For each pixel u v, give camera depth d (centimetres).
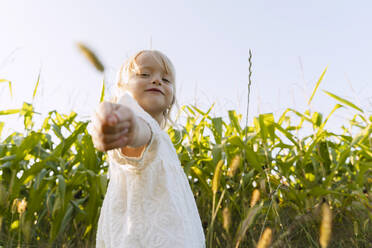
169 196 100
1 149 209
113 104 62
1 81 231
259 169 213
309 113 271
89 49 78
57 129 220
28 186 214
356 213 223
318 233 188
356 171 236
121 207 104
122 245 96
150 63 121
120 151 89
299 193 222
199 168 231
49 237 210
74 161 217
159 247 94
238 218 218
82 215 214
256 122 258
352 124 255
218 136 241
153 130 87
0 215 182
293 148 248
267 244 84
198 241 110
